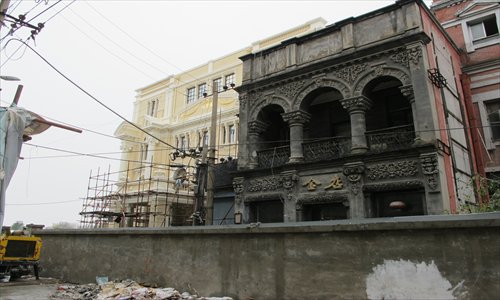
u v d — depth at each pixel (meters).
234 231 9.83
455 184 14.37
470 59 19.34
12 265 13.82
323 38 17.72
